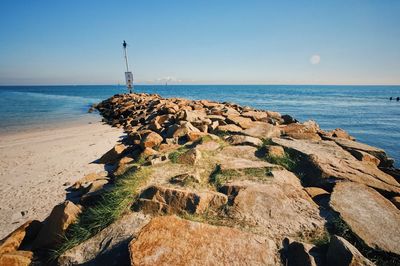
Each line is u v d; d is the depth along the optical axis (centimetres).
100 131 1530
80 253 333
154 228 318
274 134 791
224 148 648
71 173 779
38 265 352
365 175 501
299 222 358
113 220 385
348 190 429
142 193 434
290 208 386
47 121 2156
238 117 998
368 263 257
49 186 684
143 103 2192
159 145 752
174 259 278
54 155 992
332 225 353
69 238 383
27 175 776
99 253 326
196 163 559
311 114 3178
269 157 582
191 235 312
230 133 803
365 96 8631
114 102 2934
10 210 561
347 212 370
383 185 469
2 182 724
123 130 1508
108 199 453
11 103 4453
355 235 326
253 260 286
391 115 3244
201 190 438
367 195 418
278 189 429
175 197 400
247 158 594
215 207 394
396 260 298
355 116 3053
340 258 268
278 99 6081
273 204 390
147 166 560
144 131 989
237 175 493
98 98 6425
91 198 498
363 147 682
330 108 4038
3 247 382
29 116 2545
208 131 864
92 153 998
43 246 387
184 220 337
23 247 406
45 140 1320
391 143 1672
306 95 8512
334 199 402
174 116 1091
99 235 360
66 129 1700
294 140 716
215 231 321
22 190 665
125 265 296
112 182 603
